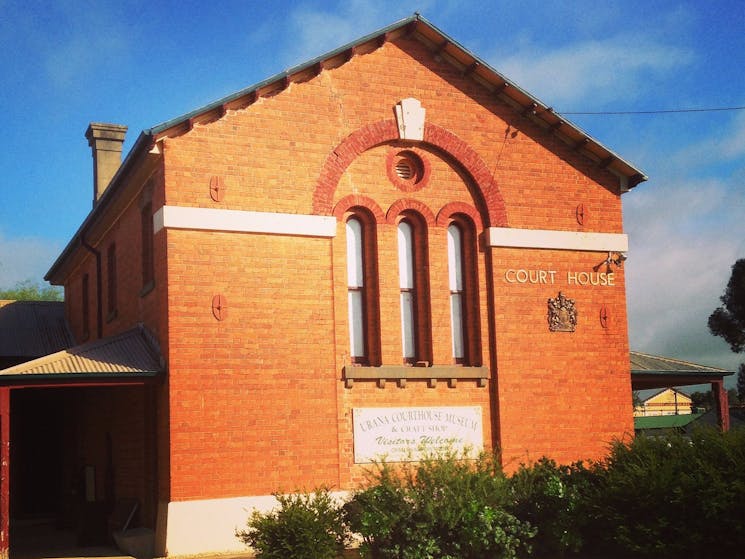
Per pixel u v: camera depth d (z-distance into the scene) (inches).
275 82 716.7
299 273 707.4
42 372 633.6
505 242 788.0
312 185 722.2
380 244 750.5
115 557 669.3
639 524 519.2
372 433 717.3
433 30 771.4
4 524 611.2
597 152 831.7
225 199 690.2
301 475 683.4
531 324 790.5
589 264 823.1
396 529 520.1
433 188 778.2
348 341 724.0
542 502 553.0
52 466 1099.9
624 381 820.0
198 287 673.6
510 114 810.8
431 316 759.7
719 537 506.6
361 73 757.3
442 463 555.8
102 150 1151.6
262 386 682.2
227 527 650.2
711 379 869.8
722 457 536.1
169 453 647.1
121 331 837.2
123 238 839.7
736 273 2217.0
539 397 782.5
